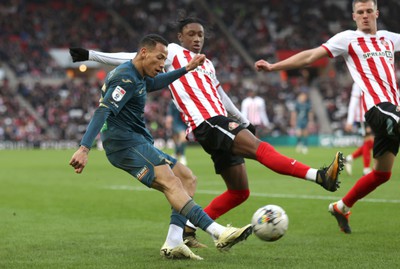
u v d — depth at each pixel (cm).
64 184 4094
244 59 12188
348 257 1742
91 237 2164
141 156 1680
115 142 1702
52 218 2641
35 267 1666
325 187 1628
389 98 1986
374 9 2025
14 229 2348
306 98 7844
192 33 1984
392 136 1958
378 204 2872
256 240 2061
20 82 10769
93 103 10594
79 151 1588
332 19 13088
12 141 9969
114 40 12081
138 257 1789
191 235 1966
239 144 1770
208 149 1925
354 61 2020
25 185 4047
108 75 1689
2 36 11550
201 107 1881
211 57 11981
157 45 1673
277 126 10475
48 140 10075
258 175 4531
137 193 3534
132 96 1680
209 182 4056
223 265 1648
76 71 11194
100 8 12788
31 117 10250
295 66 1942
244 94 11112
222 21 12825
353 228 2272
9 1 12294
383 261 1675
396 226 2292
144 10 12938
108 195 3456
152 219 2598
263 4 13300
